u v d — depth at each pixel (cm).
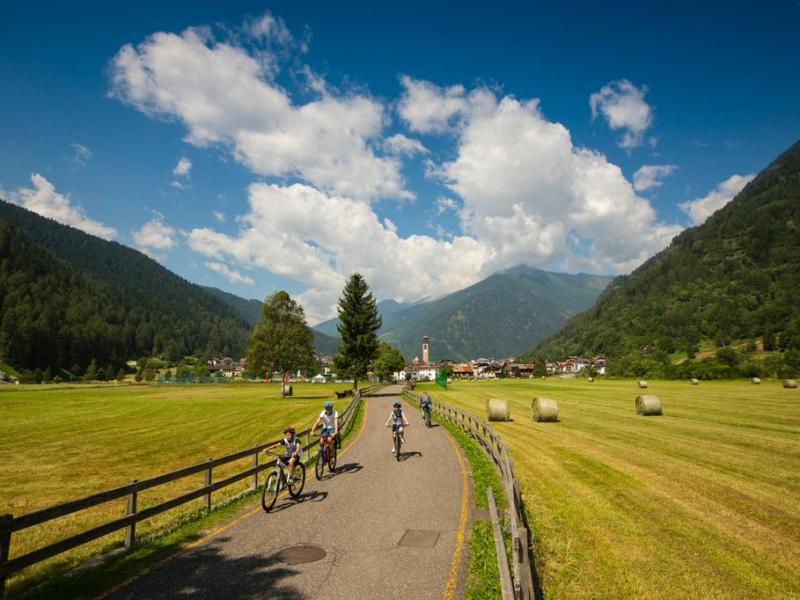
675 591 695
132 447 2245
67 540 698
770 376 8556
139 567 730
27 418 3566
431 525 916
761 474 1391
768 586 713
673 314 17725
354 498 1127
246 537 865
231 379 13775
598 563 786
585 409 3584
